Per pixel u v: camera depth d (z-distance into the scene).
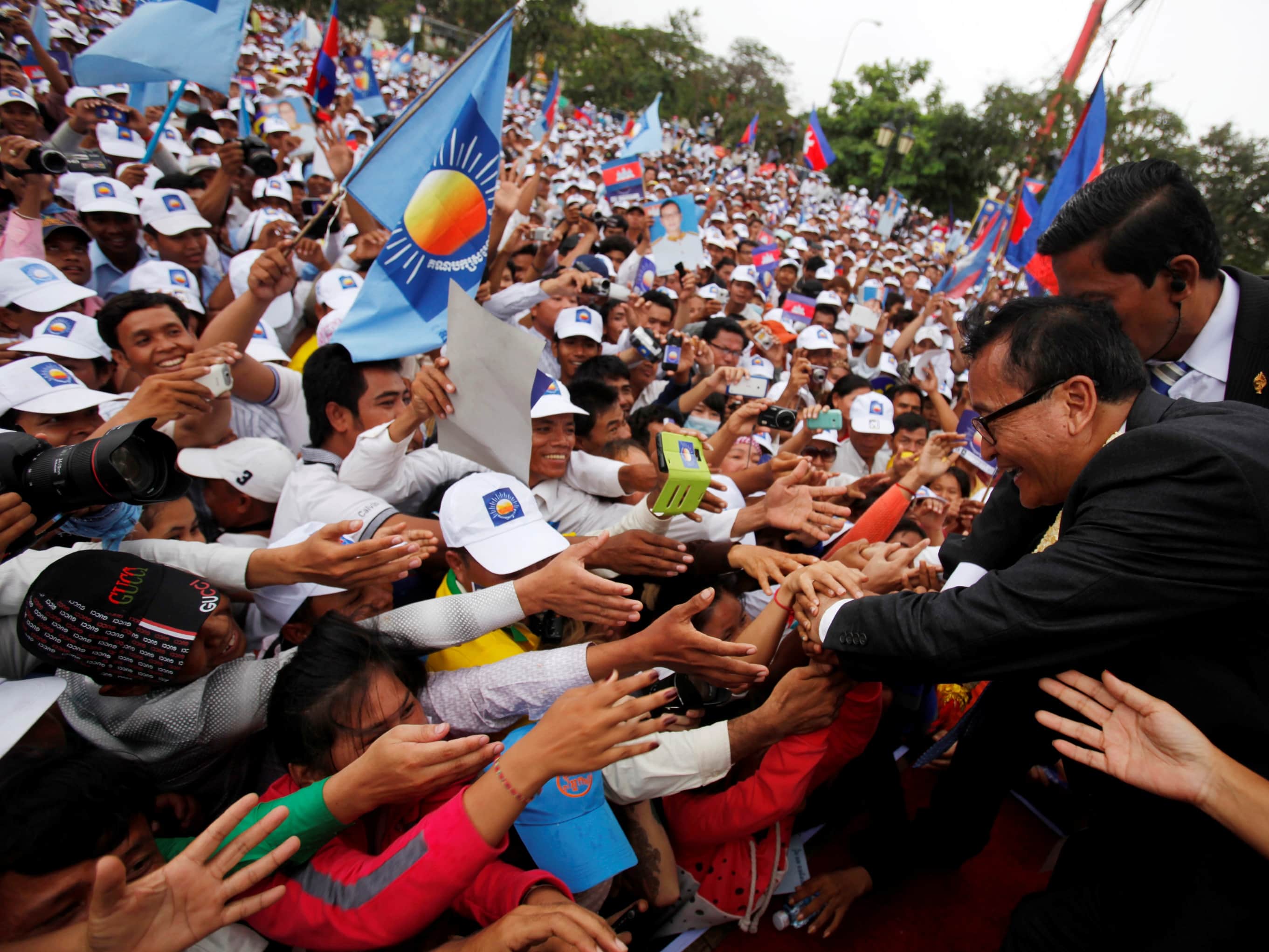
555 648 2.24
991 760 2.27
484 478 2.27
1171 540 1.33
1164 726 1.32
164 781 1.77
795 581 1.96
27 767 1.26
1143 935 1.52
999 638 1.45
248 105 12.13
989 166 31.62
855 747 2.24
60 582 1.49
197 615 1.58
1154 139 26.19
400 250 2.59
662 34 44.56
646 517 2.21
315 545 1.73
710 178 21.72
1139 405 1.56
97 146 6.48
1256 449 1.32
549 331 4.78
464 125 2.56
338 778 1.41
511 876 1.60
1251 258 25.12
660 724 1.38
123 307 2.78
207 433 2.62
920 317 7.54
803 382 4.60
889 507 2.77
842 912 2.27
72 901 1.20
